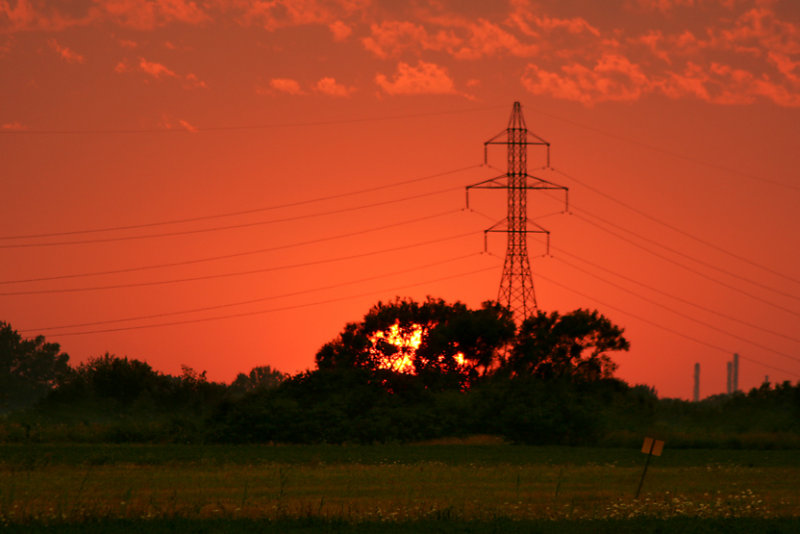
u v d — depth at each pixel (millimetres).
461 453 119688
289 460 102250
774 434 158750
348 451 121250
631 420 170750
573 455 118375
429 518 51000
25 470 83188
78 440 139875
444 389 173375
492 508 57125
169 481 73438
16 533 44062
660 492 68812
